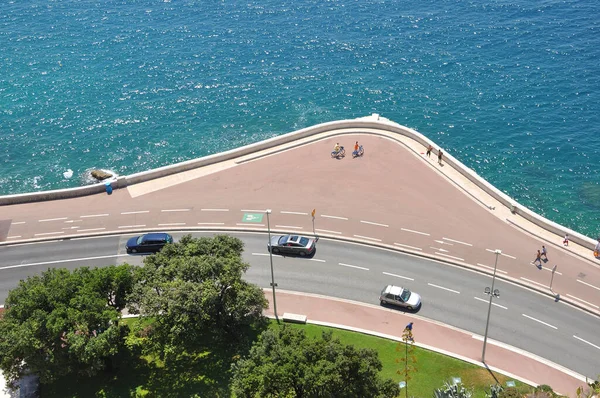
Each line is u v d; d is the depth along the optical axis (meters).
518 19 155.62
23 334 53.78
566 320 67.06
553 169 102.12
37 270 77.12
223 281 58.75
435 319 67.56
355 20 160.88
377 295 71.25
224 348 62.97
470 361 62.00
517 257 75.69
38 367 55.94
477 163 104.25
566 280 72.06
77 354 54.66
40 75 136.12
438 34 150.12
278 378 47.97
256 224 83.00
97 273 60.84
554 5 162.50
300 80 132.50
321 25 158.88
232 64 140.00
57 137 114.75
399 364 61.59
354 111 120.62
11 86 131.62
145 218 85.25
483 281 72.62
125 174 104.19
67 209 87.94
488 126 113.94
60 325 54.25
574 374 60.53
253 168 94.62
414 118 117.31
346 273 74.75
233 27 159.62
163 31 158.00
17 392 59.31
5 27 161.38
